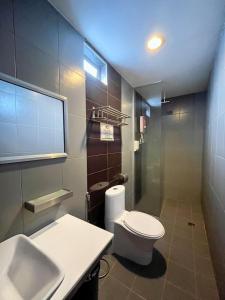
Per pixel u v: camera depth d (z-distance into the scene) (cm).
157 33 121
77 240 86
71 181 119
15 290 61
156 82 215
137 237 134
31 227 90
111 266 140
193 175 278
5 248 71
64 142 110
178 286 121
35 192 92
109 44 134
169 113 292
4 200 77
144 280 126
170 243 172
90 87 138
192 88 245
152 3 95
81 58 124
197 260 148
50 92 97
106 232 93
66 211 115
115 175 189
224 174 105
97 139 152
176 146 289
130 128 227
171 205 274
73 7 98
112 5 97
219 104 128
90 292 85
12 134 79
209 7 97
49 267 60
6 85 76
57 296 55
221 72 122
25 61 83
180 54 149
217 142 132
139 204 247
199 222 217
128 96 217
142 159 243
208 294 115
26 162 86
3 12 73
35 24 88
